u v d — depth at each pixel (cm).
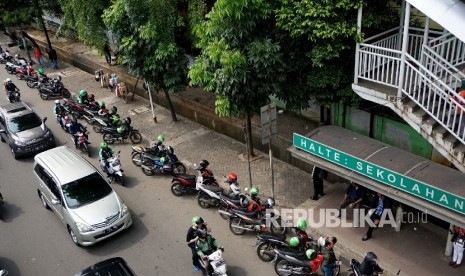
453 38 936
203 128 1698
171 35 1419
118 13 1400
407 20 859
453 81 955
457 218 807
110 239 1133
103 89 2197
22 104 1719
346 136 1075
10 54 2833
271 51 1046
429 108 901
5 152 1662
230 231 1123
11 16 2431
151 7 1355
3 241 1154
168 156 1373
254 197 1093
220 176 1348
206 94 1780
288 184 1280
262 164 1400
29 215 1260
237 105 1163
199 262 965
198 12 1404
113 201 1127
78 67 2572
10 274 1032
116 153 1572
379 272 863
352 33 990
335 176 1258
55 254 1092
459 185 859
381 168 912
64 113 1780
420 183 852
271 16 1091
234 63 1047
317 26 988
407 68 904
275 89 1121
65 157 1256
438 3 784
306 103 1216
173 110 1750
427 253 959
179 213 1213
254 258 1022
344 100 1142
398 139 1188
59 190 1134
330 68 1096
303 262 922
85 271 888
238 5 1016
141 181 1391
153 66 1442
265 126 1050
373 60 981
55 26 3067
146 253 1071
